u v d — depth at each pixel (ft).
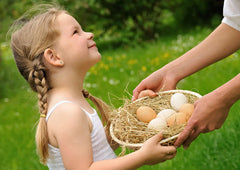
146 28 29.07
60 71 6.14
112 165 5.55
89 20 28.48
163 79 7.91
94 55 6.24
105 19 28.63
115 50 26.91
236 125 10.63
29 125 15.39
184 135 5.90
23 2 28.66
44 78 6.08
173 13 30.94
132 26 29.86
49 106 6.06
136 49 25.48
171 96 7.59
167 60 18.17
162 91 7.93
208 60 7.70
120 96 13.32
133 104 7.42
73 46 6.08
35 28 6.26
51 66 6.15
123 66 19.24
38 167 11.35
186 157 9.98
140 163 5.60
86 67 6.26
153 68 17.46
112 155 6.33
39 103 6.03
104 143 6.21
